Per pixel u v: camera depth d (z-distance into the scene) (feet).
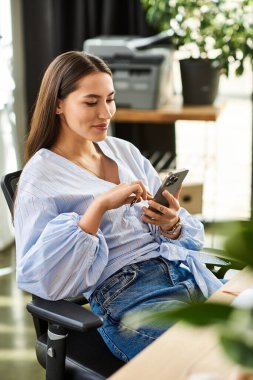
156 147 14.55
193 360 4.78
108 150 7.38
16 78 14.03
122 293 6.56
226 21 12.48
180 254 6.95
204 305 3.63
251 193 14.87
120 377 4.57
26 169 6.70
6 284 12.01
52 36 13.82
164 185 6.74
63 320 5.79
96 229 6.31
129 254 6.82
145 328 6.22
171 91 13.55
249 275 6.23
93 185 6.82
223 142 16.40
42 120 6.90
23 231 6.51
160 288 6.63
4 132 13.19
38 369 9.37
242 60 12.58
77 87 6.71
